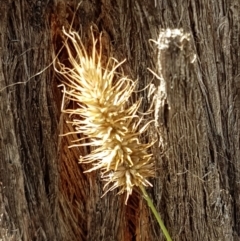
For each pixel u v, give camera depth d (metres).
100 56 0.12
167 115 0.12
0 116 0.12
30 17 0.12
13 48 0.12
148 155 0.11
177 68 0.11
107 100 0.11
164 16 0.12
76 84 0.12
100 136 0.11
